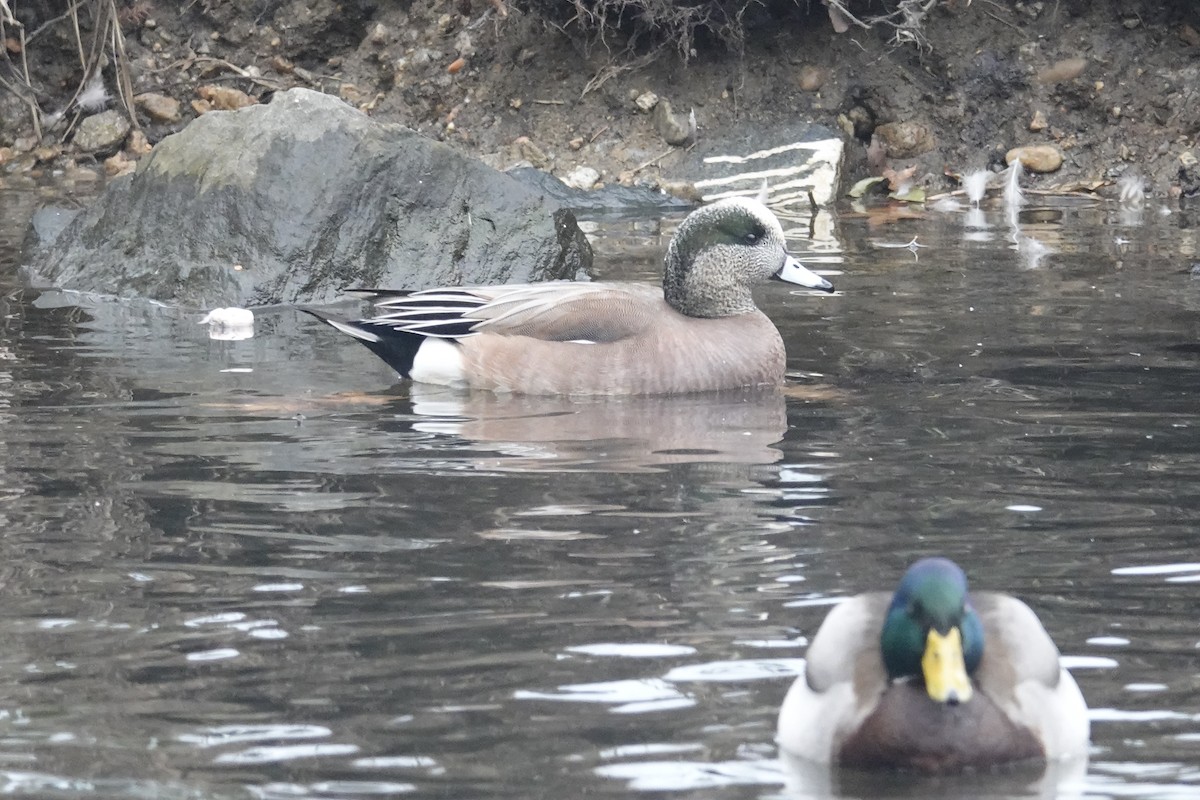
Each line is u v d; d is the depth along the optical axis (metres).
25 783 5.91
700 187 22.53
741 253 13.10
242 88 24.92
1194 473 9.87
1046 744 6.07
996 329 14.24
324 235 16.92
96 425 11.20
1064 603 7.68
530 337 12.64
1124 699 6.60
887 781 5.94
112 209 17.52
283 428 11.19
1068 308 15.06
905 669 6.14
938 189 22.98
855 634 6.34
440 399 12.21
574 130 23.83
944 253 18.14
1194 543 8.52
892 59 23.89
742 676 6.84
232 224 16.92
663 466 10.21
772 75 23.91
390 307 13.08
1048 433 10.88
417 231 17.27
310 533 8.82
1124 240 18.84
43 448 10.57
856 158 23.50
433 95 24.39
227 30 25.16
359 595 7.85
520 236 17.36
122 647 7.20
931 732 5.93
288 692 6.71
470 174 17.62
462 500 9.46
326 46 25.06
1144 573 8.07
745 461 10.31
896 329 14.36
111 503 9.38
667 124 23.36
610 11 24.16
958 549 8.48
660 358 12.42
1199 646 7.12
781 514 9.15
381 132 17.59
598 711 6.51
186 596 7.84
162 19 25.28
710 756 6.12
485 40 24.48
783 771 6.00
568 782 5.90
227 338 14.57
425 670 6.93
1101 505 9.24
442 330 12.80
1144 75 23.41
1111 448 10.48
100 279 16.97
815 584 7.97
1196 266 17.00
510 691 6.70
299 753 6.15
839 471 10.04
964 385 12.32
